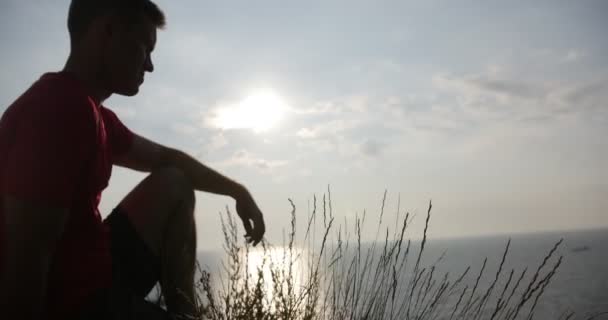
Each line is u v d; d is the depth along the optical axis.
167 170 1.63
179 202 1.59
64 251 1.11
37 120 0.99
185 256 1.57
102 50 1.33
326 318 1.83
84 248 1.16
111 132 1.74
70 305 1.12
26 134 0.98
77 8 1.33
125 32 1.36
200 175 2.03
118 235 1.50
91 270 1.17
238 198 2.05
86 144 1.08
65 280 1.11
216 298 1.62
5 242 0.92
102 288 1.20
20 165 0.94
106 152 1.29
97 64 1.33
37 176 0.94
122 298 1.27
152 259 1.52
